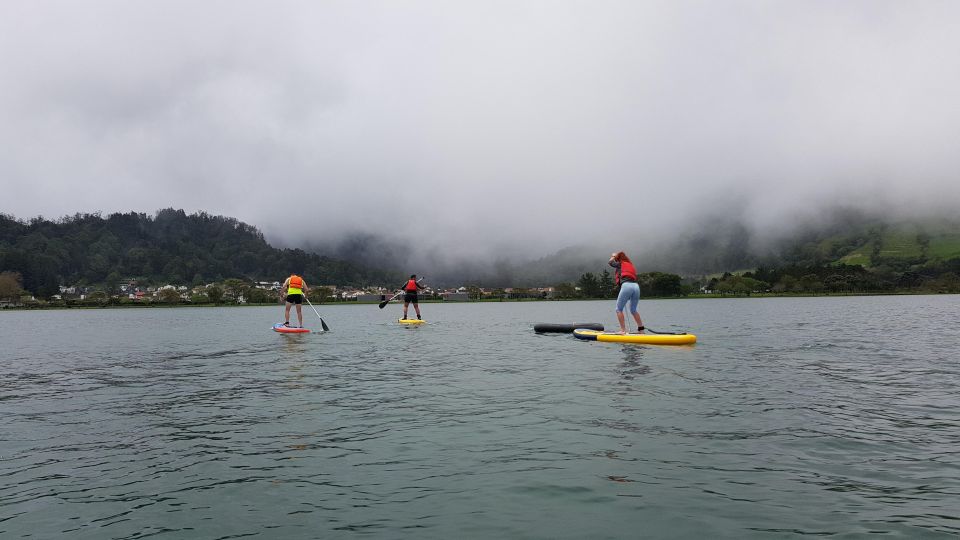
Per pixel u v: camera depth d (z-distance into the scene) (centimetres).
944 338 1841
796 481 466
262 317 5547
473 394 863
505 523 390
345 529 383
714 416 696
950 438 591
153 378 1087
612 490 450
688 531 372
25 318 6147
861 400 792
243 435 632
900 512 400
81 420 714
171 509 421
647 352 1431
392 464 523
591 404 773
